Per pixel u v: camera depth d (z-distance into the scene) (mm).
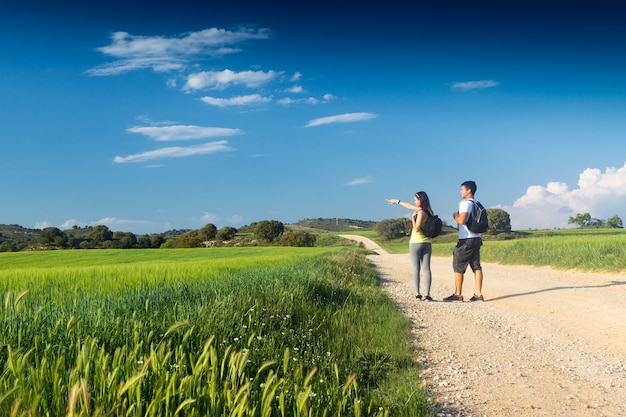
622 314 9078
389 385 5070
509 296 12250
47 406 2883
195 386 3186
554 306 10391
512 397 4926
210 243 132250
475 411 4551
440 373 5762
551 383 5395
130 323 4887
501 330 8242
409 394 4531
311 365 5312
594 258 18203
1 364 3574
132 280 11492
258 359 5070
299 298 8516
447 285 15633
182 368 3514
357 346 6383
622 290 12070
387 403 4344
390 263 32906
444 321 9078
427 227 12008
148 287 9234
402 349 6449
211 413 3064
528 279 16172
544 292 12484
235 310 6719
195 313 5848
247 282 9555
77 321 4543
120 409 2795
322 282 10656
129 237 135000
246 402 3055
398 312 9617
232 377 3262
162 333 4941
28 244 123375
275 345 5867
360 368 5492
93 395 2953
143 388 3186
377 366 5605
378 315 8891
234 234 136375
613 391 5117
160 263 24141
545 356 6551
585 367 6004
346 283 12781
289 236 117500
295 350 5734
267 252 62219
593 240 25359
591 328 8156
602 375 5668
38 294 8172
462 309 10547
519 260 23156
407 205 12195
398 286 15672
